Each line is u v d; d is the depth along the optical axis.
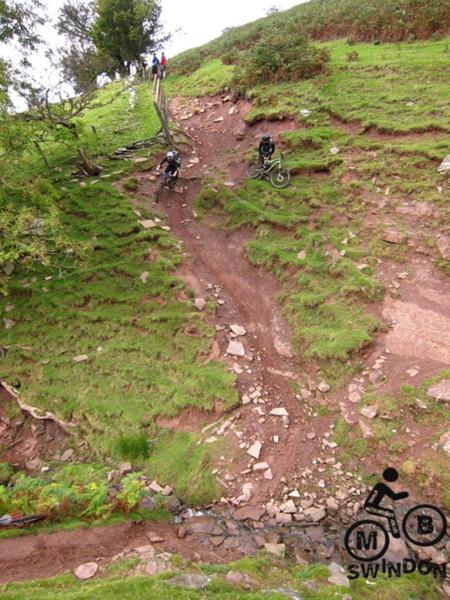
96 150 17.11
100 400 9.10
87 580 5.15
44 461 8.50
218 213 13.87
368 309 9.82
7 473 8.20
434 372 8.20
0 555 5.70
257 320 10.58
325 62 19.31
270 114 16.75
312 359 9.29
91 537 6.01
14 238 10.23
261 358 9.62
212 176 15.35
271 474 7.32
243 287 11.51
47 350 10.38
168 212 14.05
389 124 13.77
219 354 9.57
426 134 13.12
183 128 19.56
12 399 9.73
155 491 7.31
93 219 13.50
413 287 9.88
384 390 8.22
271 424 8.15
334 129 14.91
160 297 10.96
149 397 8.98
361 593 5.30
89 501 6.55
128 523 6.31
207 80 23.31
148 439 8.34
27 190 11.12
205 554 5.99
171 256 12.05
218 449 7.76
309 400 8.62
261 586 5.16
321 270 10.95
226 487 7.21
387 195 11.91
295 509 6.80
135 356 9.82
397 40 20.45
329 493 7.02
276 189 13.64
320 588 5.21
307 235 11.88
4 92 11.31
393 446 7.32
